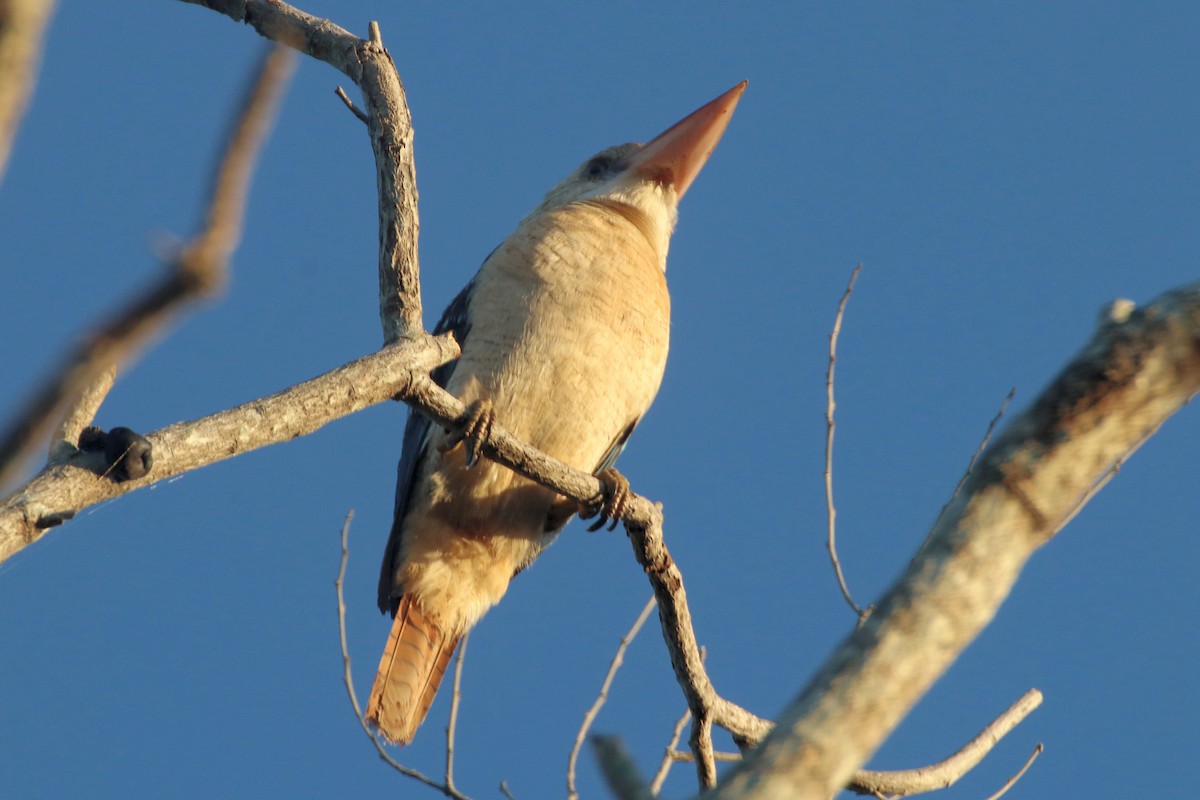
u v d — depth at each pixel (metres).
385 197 8.63
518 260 12.11
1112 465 3.83
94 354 2.50
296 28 9.52
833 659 3.68
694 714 9.95
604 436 12.27
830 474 9.80
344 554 11.34
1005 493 3.70
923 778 10.03
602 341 11.88
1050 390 3.77
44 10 2.38
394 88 9.10
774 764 3.50
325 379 7.16
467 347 12.01
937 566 3.68
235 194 2.49
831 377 10.05
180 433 6.27
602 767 4.79
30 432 2.52
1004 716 10.51
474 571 12.10
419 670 11.99
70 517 5.22
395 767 10.00
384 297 8.30
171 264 2.44
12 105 2.38
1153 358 3.69
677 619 9.92
